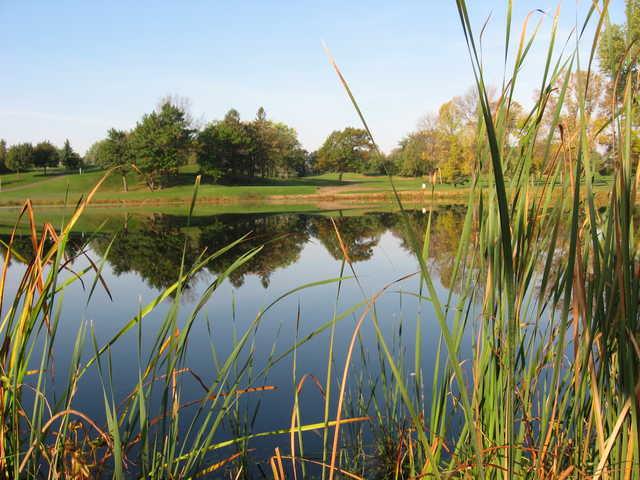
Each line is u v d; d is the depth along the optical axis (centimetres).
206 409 281
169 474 150
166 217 2389
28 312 141
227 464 217
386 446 217
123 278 775
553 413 126
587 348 103
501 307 121
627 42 92
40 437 139
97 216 2509
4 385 140
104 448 212
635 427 96
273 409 281
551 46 104
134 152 4797
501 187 86
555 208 126
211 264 923
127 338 433
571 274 97
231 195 4106
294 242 1277
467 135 2664
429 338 399
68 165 6606
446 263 759
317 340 418
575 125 117
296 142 7506
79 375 149
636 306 97
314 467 215
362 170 6612
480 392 137
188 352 399
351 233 1444
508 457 111
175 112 4831
